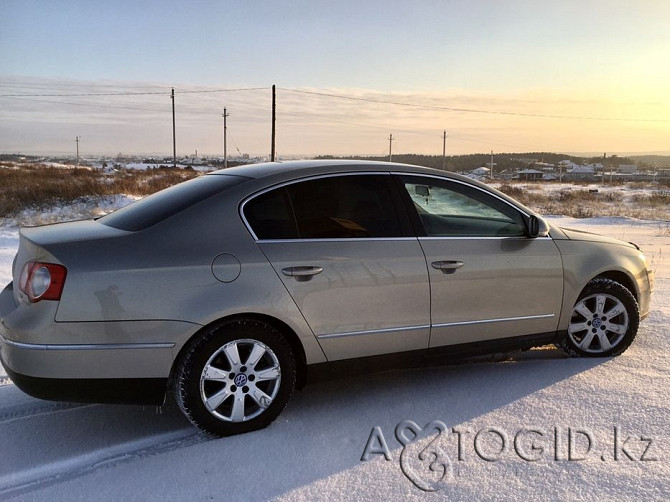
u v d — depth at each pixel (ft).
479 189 14.26
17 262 11.94
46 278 10.43
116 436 11.56
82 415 12.57
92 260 10.56
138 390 10.86
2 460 10.59
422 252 13.01
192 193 12.32
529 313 14.42
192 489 9.53
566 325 15.05
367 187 13.00
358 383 14.12
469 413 12.28
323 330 12.10
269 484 9.66
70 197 62.39
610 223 61.72
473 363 15.49
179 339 10.84
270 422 11.73
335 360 12.40
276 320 11.71
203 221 11.47
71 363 10.42
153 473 10.02
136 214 12.27
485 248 13.78
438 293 13.17
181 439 11.41
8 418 12.38
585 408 12.35
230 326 11.20
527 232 14.40
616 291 15.46
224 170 13.83
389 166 13.44
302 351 12.07
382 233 12.82
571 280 14.89
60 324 10.33
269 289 11.46
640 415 11.96
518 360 15.69
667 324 18.47
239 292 11.21
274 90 163.32
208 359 11.04
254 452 10.72
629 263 16.06
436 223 13.57
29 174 104.32
